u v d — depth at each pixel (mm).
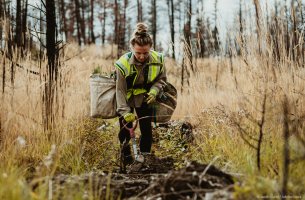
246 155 3148
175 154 4078
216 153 3592
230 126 3863
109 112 3914
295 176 2545
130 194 2783
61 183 2754
